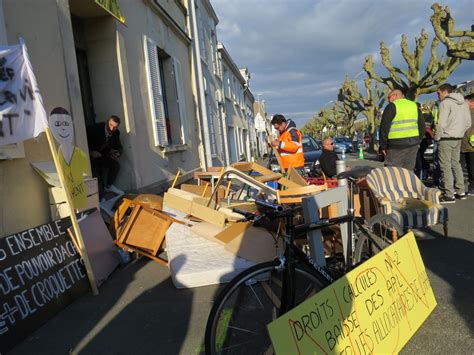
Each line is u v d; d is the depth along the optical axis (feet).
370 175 17.10
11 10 13.28
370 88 90.38
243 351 7.70
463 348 8.30
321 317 6.90
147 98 25.68
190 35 41.09
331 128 198.70
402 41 64.23
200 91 41.91
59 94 15.49
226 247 13.70
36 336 9.89
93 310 11.29
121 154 21.77
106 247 14.65
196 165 39.50
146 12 27.27
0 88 10.80
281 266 7.62
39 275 10.84
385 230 11.09
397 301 8.64
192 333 9.63
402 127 20.36
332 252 11.37
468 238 15.84
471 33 45.27
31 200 13.30
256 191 24.73
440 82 60.39
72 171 13.53
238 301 7.74
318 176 28.04
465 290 11.05
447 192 23.24
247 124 114.52
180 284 12.57
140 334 9.75
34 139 13.62
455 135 22.58
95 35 21.62
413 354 8.21
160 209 17.95
